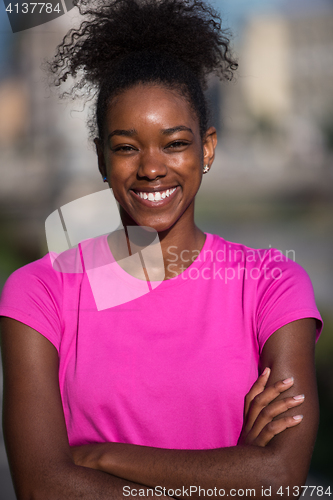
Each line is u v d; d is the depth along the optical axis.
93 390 2.10
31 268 2.29
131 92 2.13
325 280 10.77
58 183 17.78
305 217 19.12
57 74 2.52
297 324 2.16
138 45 2.31
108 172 2.24
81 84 2.51
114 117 2.14
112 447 2.03
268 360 2.14
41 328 2.15
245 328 2.20
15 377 2.12
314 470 4.66
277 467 1.96
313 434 2.03
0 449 5.00
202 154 2.29
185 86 2.18
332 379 5.46
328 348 5.80
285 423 2.02
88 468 2.00
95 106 2.38
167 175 2.14
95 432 2.13
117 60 2.33
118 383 2.10
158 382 2.10
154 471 1.97
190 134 2.15
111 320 2.20
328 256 12.91
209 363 2.13
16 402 2.09
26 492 2.00
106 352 2.14
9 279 2.27
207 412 2.11
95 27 2.37
